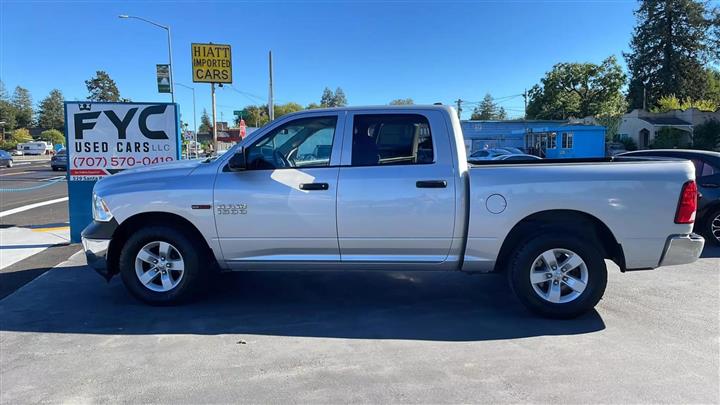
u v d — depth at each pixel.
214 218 4.88
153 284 5.17
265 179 4.83
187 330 4.52
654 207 4.52
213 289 5.82
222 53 16.62
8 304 5.25
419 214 4.67
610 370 3.66
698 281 6.05
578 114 63.25
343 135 4.84
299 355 3.96
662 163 4.61
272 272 6.58
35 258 7.41
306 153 4.91
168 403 3.21
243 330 4.52
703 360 3.83
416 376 3.58
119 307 5.16
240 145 4.96
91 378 3.56
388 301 5.37
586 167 4.60
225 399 3.26
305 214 4.77
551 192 4.53
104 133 8.59
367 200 4.69
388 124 4.82
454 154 4.72
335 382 3.50
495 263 4.73
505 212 4.58
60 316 4.89
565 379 3.52
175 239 5.01
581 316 4.82
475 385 3.44
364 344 4.18
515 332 4.44
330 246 4.84
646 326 4.55
